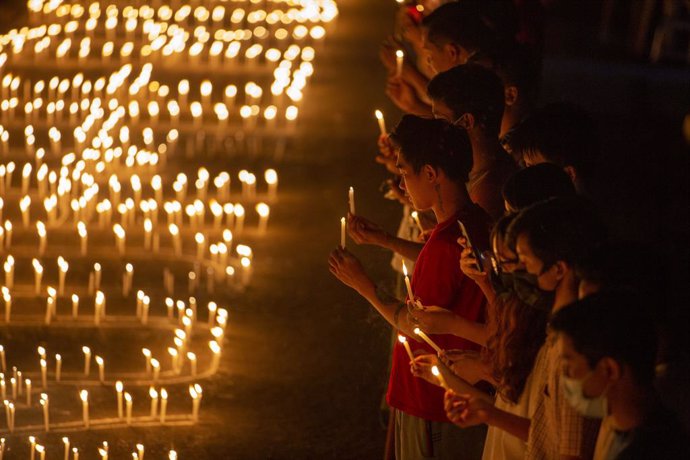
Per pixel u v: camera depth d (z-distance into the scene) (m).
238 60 40.16
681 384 10.03
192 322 19.89
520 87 15.47
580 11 51.59
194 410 16.53
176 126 32.25
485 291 10.86
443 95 13.20
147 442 15.73
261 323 19.98
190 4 48.50
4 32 41.62
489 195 13.23
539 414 9.62
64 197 24.75
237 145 30.84
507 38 16.25
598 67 41.81
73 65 37.97
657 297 8.94
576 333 8.10
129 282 20.97
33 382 17.33
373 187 27.61
